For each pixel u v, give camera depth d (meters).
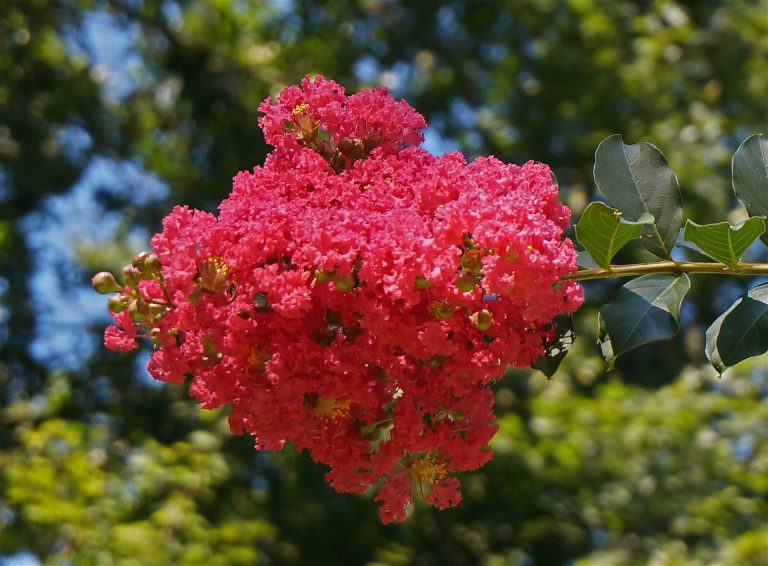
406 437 2.37
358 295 2.26
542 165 2.42
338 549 9.10
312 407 2.38
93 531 6.99
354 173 2.52
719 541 7.46
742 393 8.00
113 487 7.43
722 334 2.37
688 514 7.62
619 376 9.54
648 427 7.77
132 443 8.97
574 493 8.24
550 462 8.17
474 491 8.37
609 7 9.89
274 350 2.33
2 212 9.88
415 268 2.19
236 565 7.66
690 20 10.38
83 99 9.84
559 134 9.59
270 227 2.29
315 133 2.71
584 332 8.62
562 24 9.81
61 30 10.16
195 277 2.33
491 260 2.18
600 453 7.80
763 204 2.50
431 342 2.23
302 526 8.81
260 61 9.90
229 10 9.88
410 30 10.16
